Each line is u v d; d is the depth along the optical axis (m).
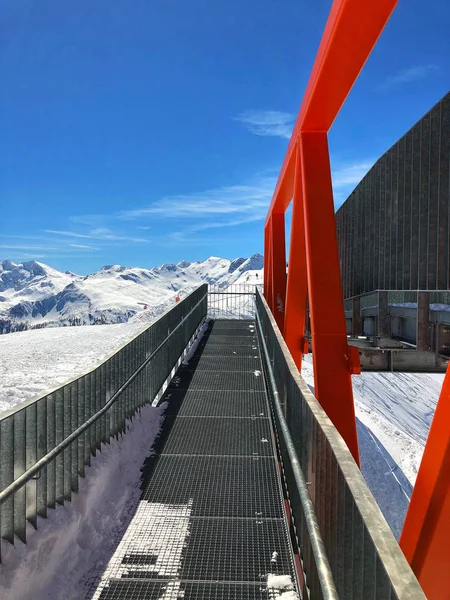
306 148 5.42
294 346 7.17
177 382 8.58
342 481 1.98
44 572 2.96
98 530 3.77
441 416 3.04
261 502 4.30
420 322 6.13
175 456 5.36
